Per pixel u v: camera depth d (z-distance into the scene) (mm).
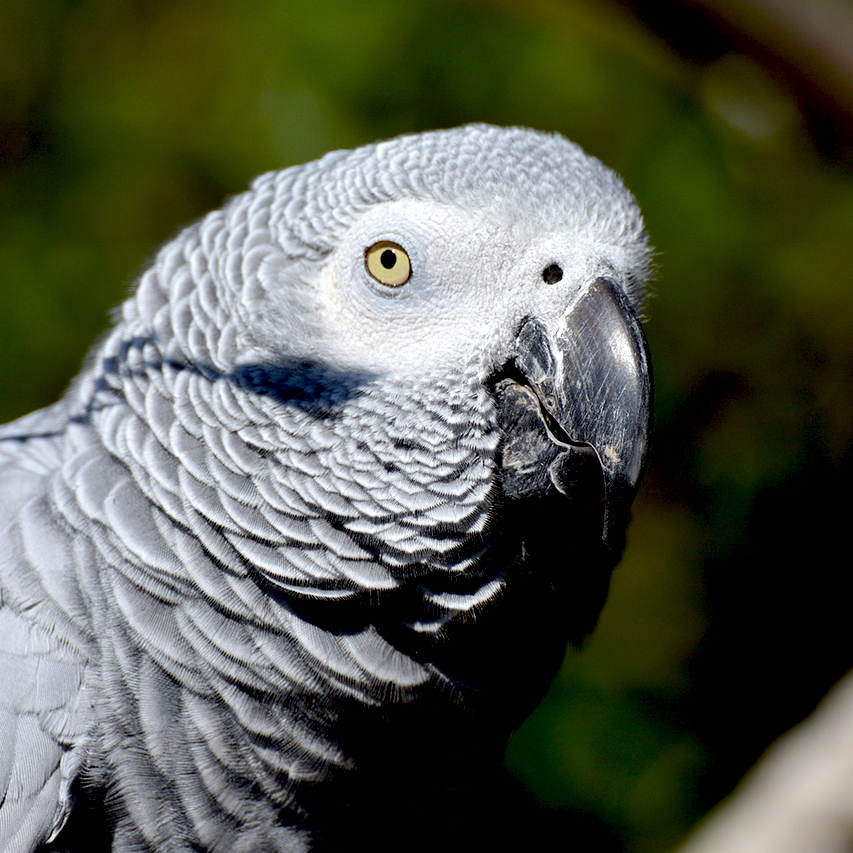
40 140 8258
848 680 5469
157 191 8172
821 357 8953
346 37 8352
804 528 8883
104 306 7883
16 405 7719
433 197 3697
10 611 3396
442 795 3783
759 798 5207
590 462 3650
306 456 3467
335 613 3436
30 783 3279
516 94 8477
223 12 8484
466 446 3596
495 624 3617
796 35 5176
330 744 3471
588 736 7852
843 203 8727
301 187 3895
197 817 3400
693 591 8656
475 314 3668
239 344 3590
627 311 3695
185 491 3393
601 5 6188
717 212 8438
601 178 3895
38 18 8367
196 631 3352
